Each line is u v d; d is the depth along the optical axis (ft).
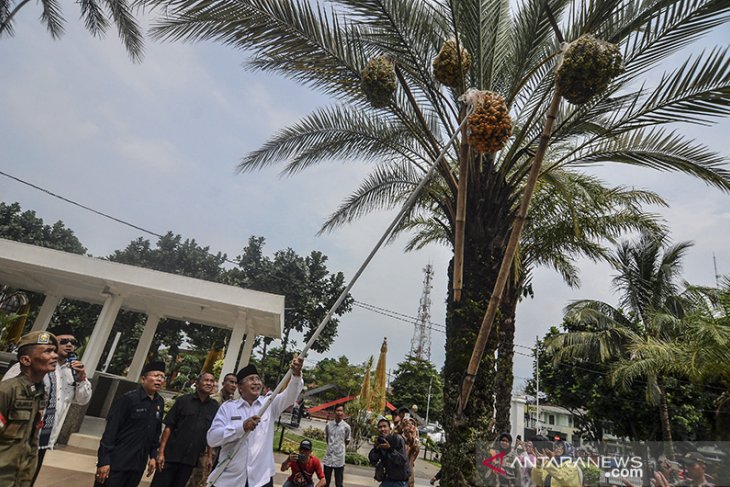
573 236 31.58
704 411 52.08
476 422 15.07
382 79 11.64
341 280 99.30
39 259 32.73
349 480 34.50
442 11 19.13
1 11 38.60
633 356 45.03
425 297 163.53
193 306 40.04
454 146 21.88
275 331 44.93
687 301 49.19
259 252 103.71
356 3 18.17
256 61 20.86
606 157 21.54
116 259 102.01
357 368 118.93
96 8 41.14
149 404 13.93
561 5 18.52
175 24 18.08
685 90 16.22
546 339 67.46
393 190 28.96
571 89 9.30
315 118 24.75
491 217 17.51
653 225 33.45
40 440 12.38
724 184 18.85
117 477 12.89
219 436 10.64
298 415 72.43
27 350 10.25
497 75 21.47
